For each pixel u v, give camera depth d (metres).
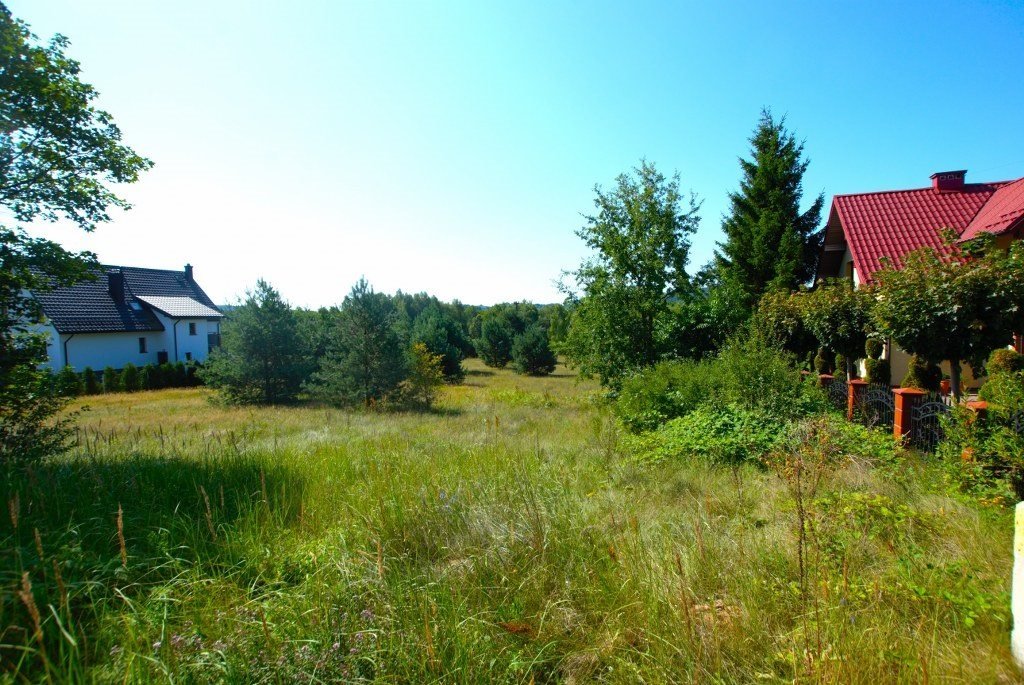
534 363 32.06
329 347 18.05
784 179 24.44
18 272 7.48
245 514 4.27
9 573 2.89
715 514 4.55
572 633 2.80
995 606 2.73
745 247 24.91
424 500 4.34
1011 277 7.76
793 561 3.34
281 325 19.48
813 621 2.65
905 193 18.36
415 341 25.88
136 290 36.09
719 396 9.07
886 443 6.31
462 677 2.33
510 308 40.03
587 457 7.06
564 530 3.82
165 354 34.75
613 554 3.22
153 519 4.15
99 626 2.63
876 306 9.35
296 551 3.67
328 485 5.28
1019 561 2.41
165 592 2.87
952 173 17.91
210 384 19.91
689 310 16.72
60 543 3.45
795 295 15.64
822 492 4.77
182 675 2.23
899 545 3.52
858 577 3.12
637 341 15.77
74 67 7.88
